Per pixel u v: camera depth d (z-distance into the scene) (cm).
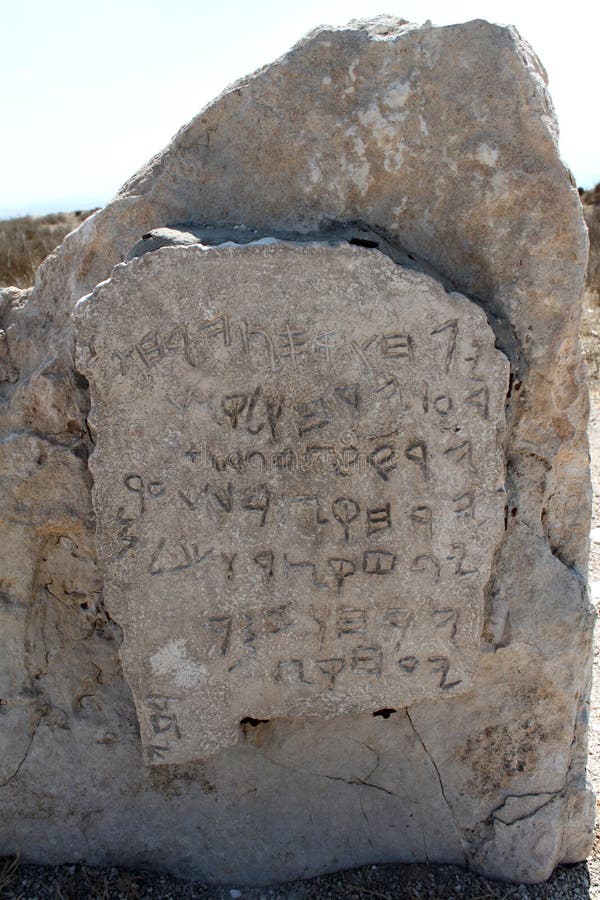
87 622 183
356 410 162
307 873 190
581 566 181
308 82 162
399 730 187
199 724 174
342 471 164
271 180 167
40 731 187
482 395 163
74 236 179
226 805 190
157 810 190
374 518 166
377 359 161
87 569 180
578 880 191
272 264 156
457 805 190
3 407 177
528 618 177
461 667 174
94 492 163
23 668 185
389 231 167
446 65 160
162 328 158
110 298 157
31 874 189
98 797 189
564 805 189
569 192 162
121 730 186
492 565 175
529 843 188
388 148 163
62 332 177
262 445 162
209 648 170
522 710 184
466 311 160
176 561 166
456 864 192
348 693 174
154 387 160
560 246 164
